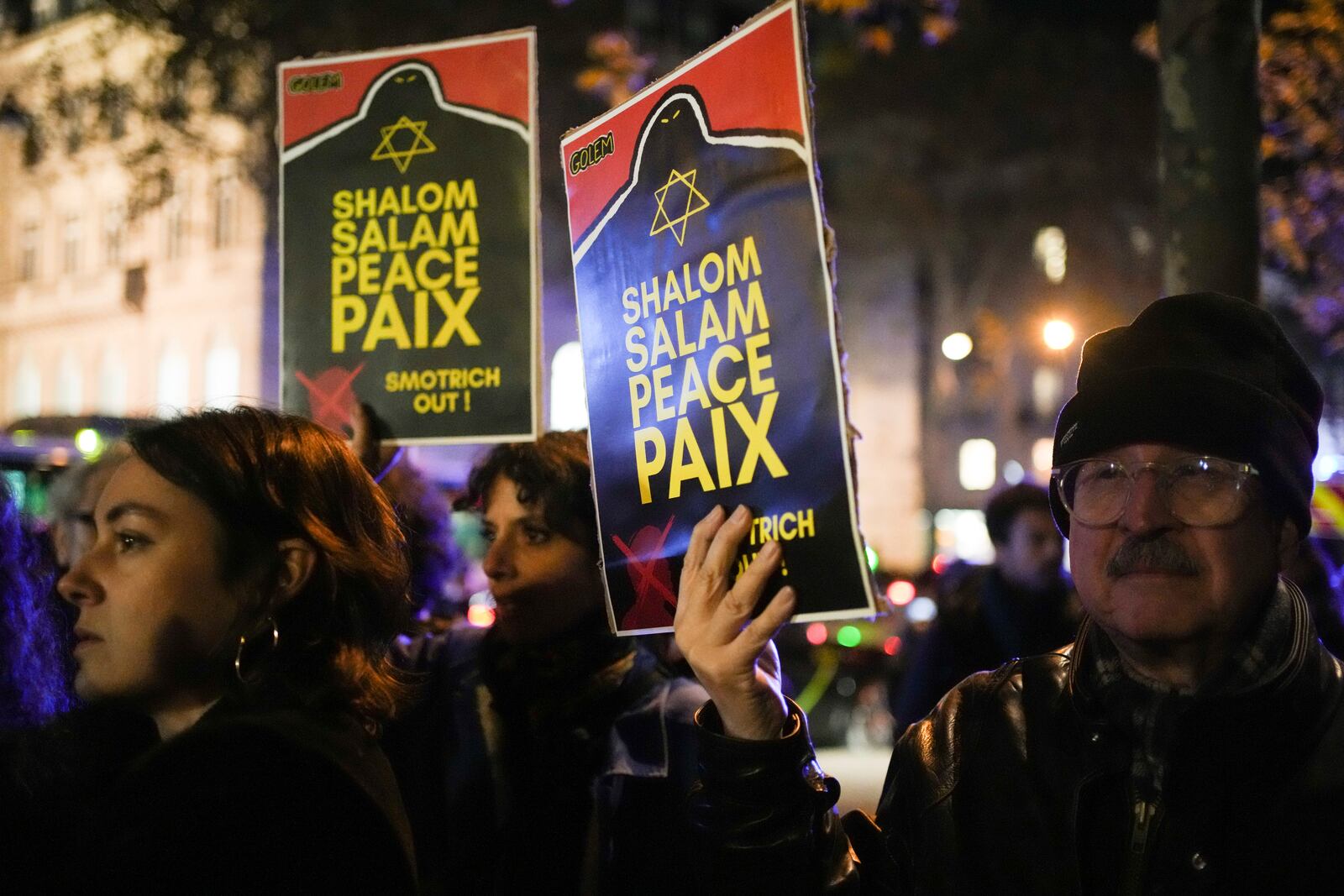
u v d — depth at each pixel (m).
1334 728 1.67
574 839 2.62
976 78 23.16
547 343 22.41
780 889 1.81
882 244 31.19
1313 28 11.30
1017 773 1.83
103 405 32.94
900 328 31.94
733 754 1.82
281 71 3.08
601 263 2.14
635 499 2.06
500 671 2.81
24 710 1.75
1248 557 1.66
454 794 2.73
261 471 1.78
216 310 29.88
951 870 1.84
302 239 3.04
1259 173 3.25
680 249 2.00
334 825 1.60
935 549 32.78
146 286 31.42
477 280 2.90
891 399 32.12
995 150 24.19
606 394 2.12
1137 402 1.70
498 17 16.64
